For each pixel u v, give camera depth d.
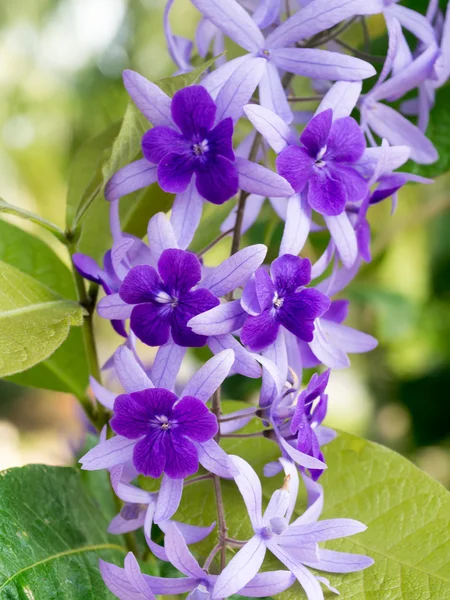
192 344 0.19
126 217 0.24
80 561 0.21
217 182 0.19
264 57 0.20
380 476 0.22
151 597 0.18
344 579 0.20
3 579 0.19
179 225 0.19
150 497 0.19
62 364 0.24
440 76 0.22
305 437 0.19
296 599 0.20
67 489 0.22
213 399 0.20
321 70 0.20
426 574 0.20
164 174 0.19
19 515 0.21
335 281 0.22
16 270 0.22
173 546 0.18
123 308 0.19
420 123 0.24
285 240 0.19
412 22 0.22
